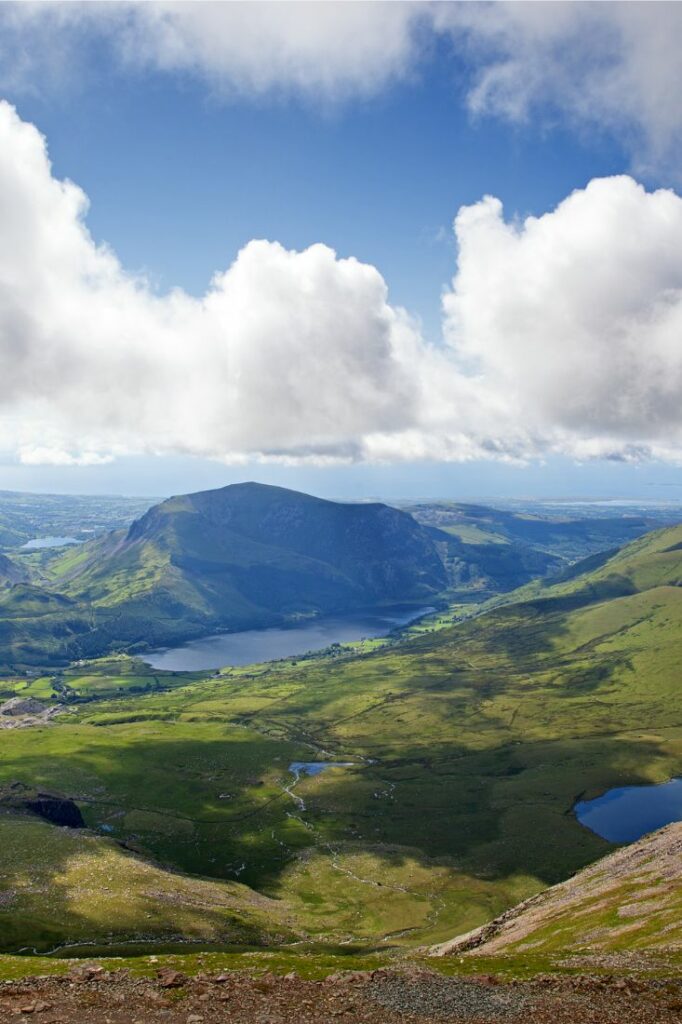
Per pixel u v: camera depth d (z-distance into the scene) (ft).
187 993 158.20
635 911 268.21
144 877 520.42
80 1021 140.15
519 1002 155.22
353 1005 152.25
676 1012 146.20
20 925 402.31
